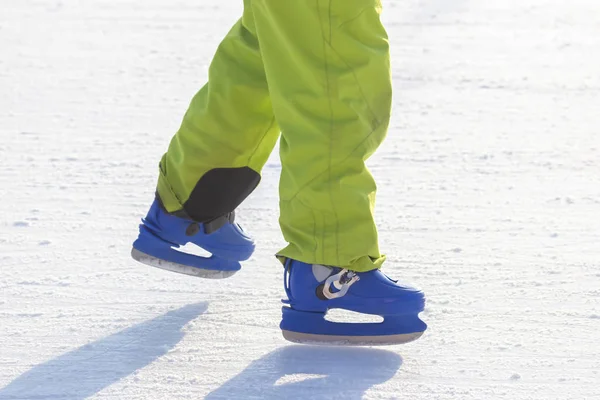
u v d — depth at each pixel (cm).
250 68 475
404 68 1228
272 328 496
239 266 536
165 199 500
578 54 1327
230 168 492
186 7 1716
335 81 427
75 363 452
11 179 772
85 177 781
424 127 953
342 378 438
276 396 419
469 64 1254
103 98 1062
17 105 1025
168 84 1134
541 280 567
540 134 928
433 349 472
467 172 806
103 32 1470
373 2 428
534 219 686
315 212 444
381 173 803
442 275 576
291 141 442
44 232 648
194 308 522
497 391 427
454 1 1786
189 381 434
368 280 454
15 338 479
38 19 1582
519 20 1602
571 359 461
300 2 420
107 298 534
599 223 677
